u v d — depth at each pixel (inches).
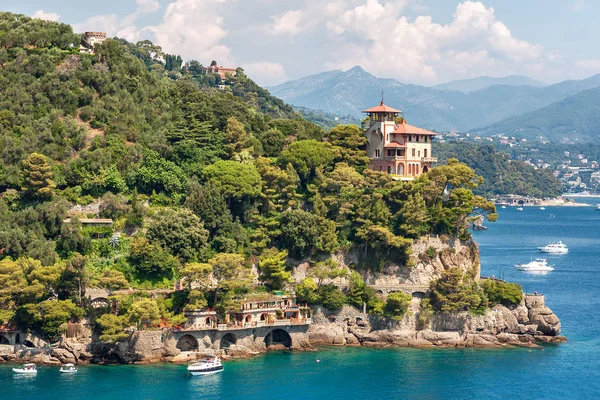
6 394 7736.2
